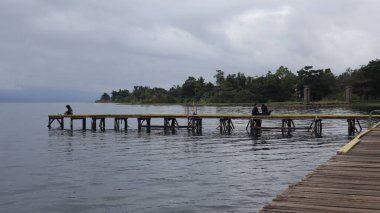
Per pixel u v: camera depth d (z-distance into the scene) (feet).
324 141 95.91
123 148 86.94
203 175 54.80
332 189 25.88
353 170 31.76
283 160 67.26
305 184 27.25
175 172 57.26
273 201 23.35
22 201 42.60
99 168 61.36
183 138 107.65
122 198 43.24
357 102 295.69
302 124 154.10
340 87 348.79
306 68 338.75
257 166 61.52
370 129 65.87
